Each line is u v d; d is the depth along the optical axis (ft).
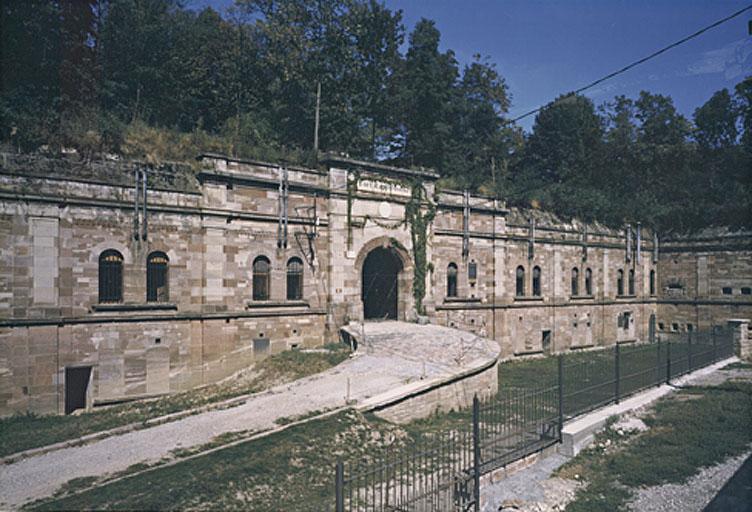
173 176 72.59
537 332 121.08
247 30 131.75
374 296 106.22
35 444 47.57
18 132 62.75
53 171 63.41
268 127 118.73
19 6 83.20
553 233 126.72
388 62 144.05
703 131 173.06
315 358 75.00
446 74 147.23
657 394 70.54
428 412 58.34
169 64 116.57
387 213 93.40
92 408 64.80
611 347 137.49
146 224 68.80
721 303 141.28
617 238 143.64
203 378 73.10
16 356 59.57
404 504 33.37
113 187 67.10
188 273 72.43
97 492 34.53
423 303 97.40
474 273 108.27
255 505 34.35
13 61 84.02
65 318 62.80
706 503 38.88
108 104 105.81
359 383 60.13
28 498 34.58
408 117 147.43
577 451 50.31
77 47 96.27
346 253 87.81
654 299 153.58
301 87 127.34
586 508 38.45
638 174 192.34
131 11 111.96
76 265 64.03
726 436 52.65
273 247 80.38
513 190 134.21
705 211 147.33
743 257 138.00
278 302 80.43
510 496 40.73
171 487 35.27
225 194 75.51
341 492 27.86
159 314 69.62
